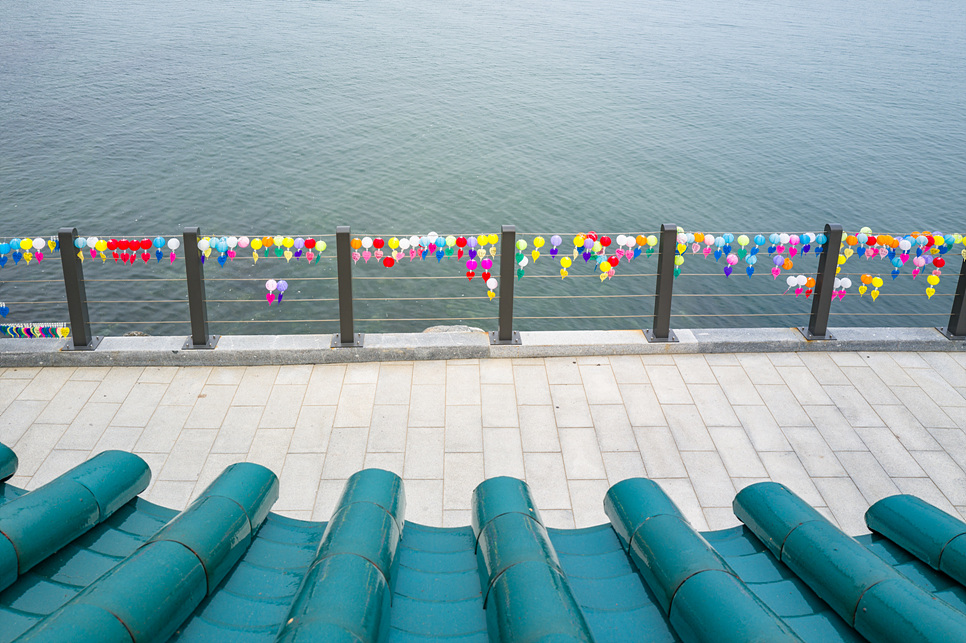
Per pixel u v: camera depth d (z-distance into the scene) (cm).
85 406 618
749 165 2995
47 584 229
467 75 4600
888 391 662
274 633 214
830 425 613
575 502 524
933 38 7244
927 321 1753
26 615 213
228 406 624
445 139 3228
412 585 252
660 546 238
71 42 5100
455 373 681
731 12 8650
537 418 618
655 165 2955
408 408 628
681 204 2564
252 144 3033
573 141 3259
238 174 2678
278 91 3966
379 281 1814
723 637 184
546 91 4231
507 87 4300
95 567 244
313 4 7681
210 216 2308
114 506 269
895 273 710
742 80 4775
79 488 259
